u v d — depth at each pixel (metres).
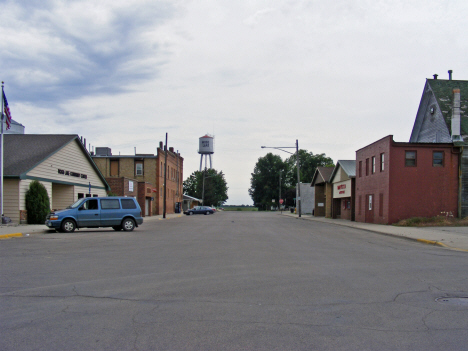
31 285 7.64
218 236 19.44
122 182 42.12
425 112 36.81
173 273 8.99
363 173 35.56
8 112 21.88
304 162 120.69
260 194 121.12
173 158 67.81
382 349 4.57
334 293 7.20
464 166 29.02
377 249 14.52
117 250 13.12
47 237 17.56
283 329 5.21
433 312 6.07
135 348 4.53
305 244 15.96
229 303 6.46
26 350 4.45
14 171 23.98
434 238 17.92
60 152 28.41
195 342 4.72
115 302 6.47
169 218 46.03
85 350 4.46
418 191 28.94
